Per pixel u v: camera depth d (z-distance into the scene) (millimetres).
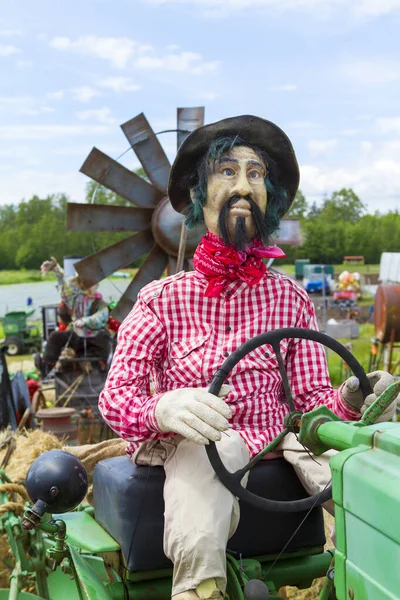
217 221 2637
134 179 7020
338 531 1718
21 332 20984
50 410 6617
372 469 1581
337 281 31359
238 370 2529
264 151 2779
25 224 64812
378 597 1541
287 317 2660
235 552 2439
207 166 2682
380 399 1874
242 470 2238
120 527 2402
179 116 6738
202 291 2598
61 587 2312
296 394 2703
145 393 2551
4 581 2971
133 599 2396
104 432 7727
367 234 70875
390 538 1495
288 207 2914
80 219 6938
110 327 8914
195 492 2219
